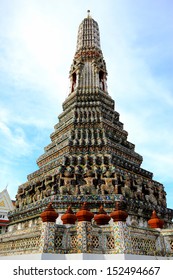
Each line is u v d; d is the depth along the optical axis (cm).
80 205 2062
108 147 2709
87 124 3039
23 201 2634
